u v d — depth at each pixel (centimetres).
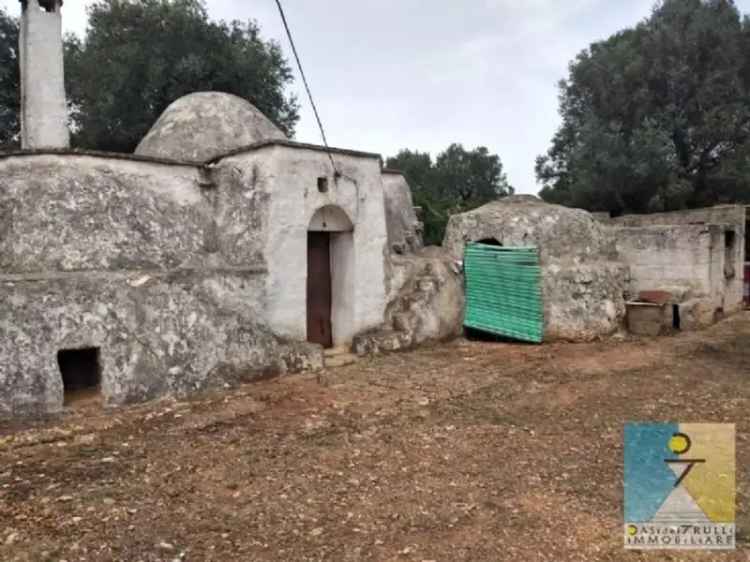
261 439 588
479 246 1183
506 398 745
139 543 385
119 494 458
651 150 2345
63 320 655
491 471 516
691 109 2467
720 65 2430
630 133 2562
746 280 1731
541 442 590
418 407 700
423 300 1082
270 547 383
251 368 801
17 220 754
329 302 1029
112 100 1784
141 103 1861
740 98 2431
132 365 692
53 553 370
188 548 380
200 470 509
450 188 4559
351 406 697
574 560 372
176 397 720
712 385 803
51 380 643
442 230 2044
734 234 1552
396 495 464
